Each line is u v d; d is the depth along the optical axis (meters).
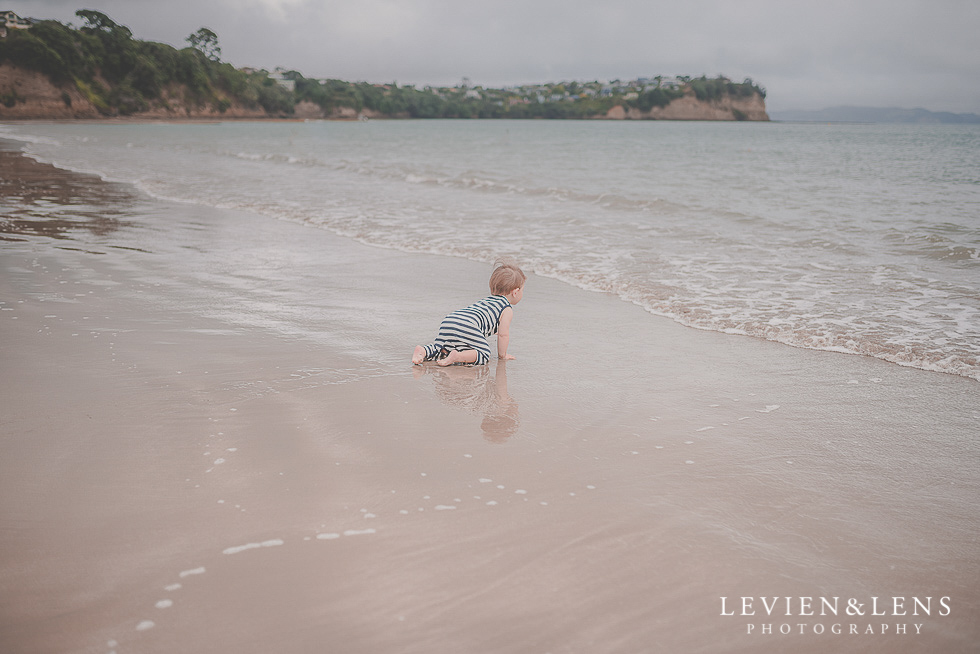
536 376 4.39
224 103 124.31
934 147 39.44
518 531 2.53
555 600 2.14
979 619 2.12
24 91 91.69
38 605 2.04
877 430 3.58
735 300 6.23
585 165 23.91
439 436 3.38
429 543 2.43
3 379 3.97
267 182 17.16
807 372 4.50
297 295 6.32
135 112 105.31
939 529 2.63
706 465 3.13
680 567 2.33
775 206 12.60
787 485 2.95
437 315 5.71
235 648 1.89
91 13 104.62
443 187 16.38
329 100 175.50
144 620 1.99
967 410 3.86
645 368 4.57
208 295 6.21
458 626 2.00
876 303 6.08
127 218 10.85
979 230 9.51
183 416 3.50
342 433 3.37
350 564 2.29
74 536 2.40
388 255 8.32
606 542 2.47
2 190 14.08
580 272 7.38
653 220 11.01
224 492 2.74
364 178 18.48
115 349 4.59
